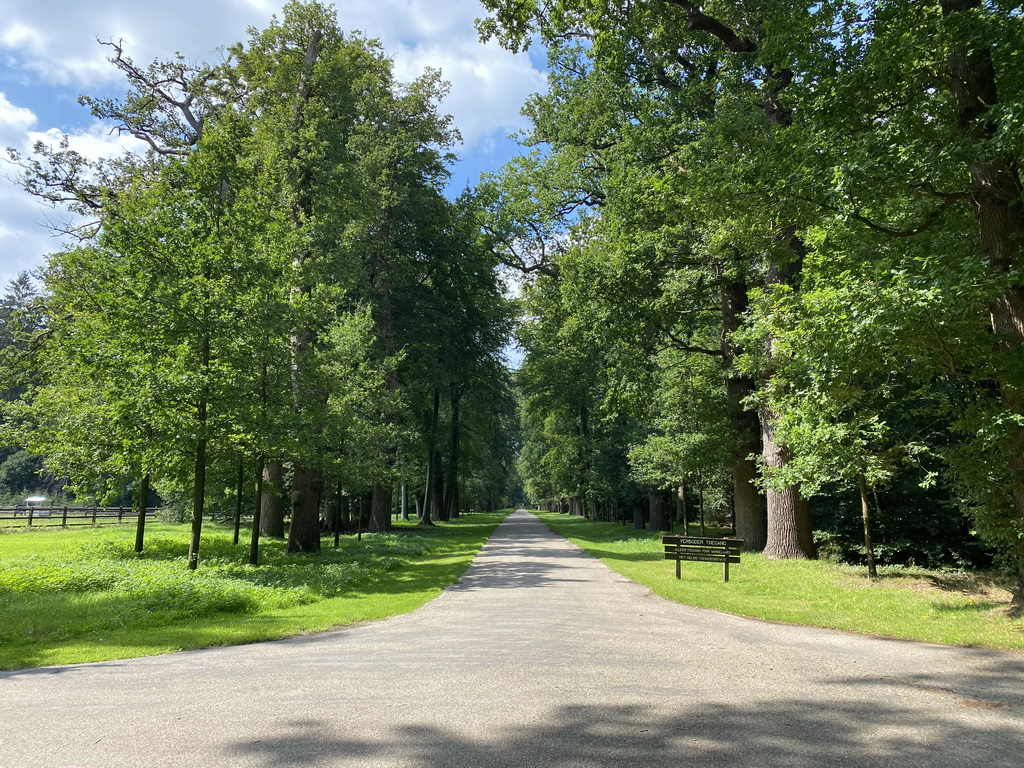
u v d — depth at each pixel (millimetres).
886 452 12836
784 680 5496
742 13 15461
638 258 19719
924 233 9734
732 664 6129
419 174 34531
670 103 19266
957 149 7445
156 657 6875
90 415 18031
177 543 21391
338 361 22375
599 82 21453
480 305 38812
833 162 8727
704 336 28609
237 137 16828
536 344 43219
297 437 16156
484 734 4078
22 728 4242
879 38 8828
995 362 8125
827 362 9164
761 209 10266
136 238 14922
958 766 3555
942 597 10789
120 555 17984
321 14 23344
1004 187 8344
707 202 11188
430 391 37781
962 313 8156
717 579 14328
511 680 5465
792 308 11555
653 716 4453
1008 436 8414
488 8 15703
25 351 20297
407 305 35125
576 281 21062
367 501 39156
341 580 13375
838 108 9086
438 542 27438
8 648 7348
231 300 15078
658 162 19781
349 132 27188
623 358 21297
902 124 8727
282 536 26422
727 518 39500
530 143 26328
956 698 4918
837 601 11086
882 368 9430
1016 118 6797
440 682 5406
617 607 10352
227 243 15555
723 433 21281
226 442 15492
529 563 18344
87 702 4895
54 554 17703
